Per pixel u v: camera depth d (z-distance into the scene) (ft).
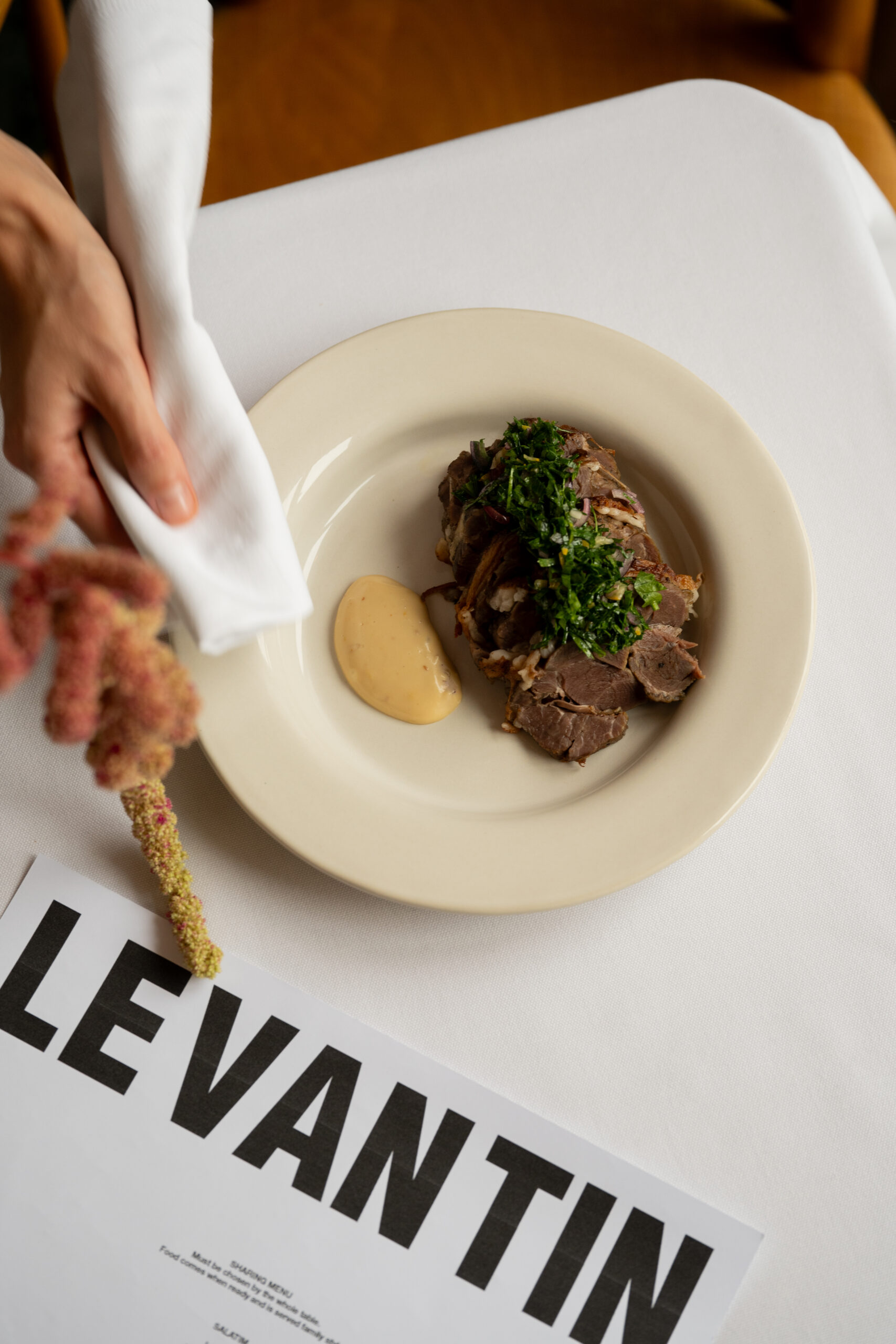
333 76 3.40
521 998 2.49
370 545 2.70
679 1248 2.42
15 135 4.22
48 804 2.54
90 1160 2.43
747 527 2.59
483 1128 2.45
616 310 2.76
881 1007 2.48
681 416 2.63
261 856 2.53
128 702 1.91
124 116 2.50
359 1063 2.47
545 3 3.45
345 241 2.77
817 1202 2.43
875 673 2.60
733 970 2.50
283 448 2.63
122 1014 2.48
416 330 2.65
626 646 2.54
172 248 2.46
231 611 2.38
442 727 2.60
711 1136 2.45
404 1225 2.42
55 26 3.22
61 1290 2.40
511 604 2.59
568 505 2.53
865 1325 2.40
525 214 2.79
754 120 2.83
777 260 2.77
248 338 2.74
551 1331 2.40
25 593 1.94
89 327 2.43
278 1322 2.40
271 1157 2.44
